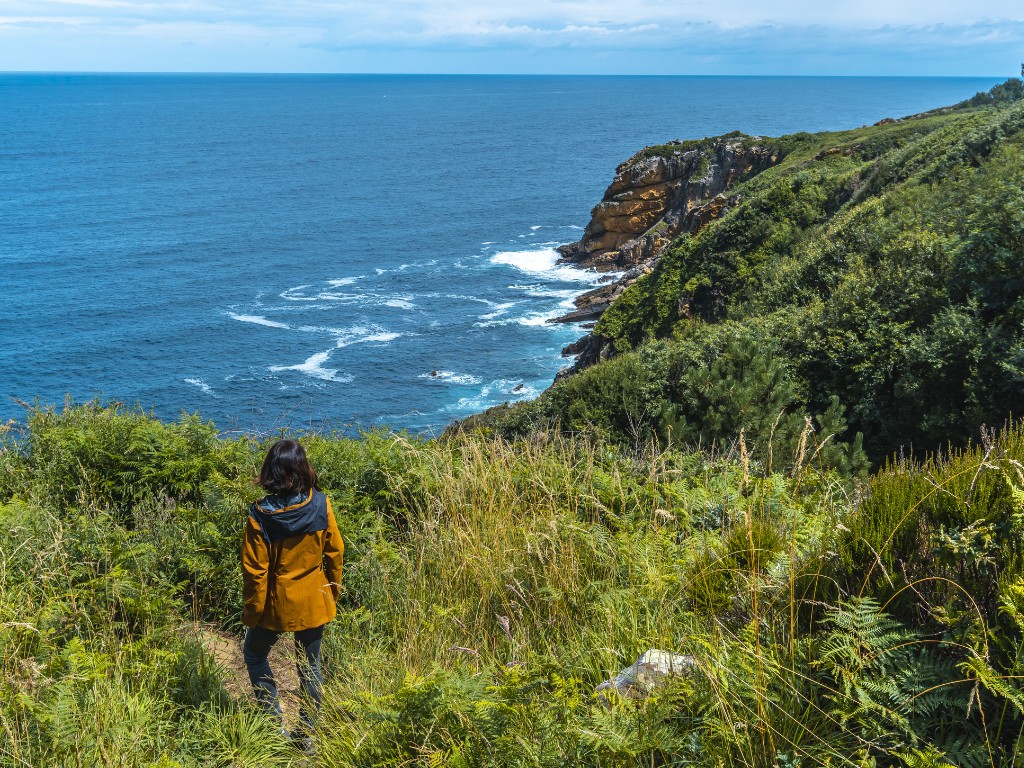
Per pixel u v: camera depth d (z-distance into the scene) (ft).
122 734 11.62
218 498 21.84
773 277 81.25
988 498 11.76
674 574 14.80
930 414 37.86
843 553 12.15
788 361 45.47
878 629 10.12
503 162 614.75
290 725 14.43
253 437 28.68
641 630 13.56
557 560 16.48
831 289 61.05
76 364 201.57
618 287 217.15
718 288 115.96
